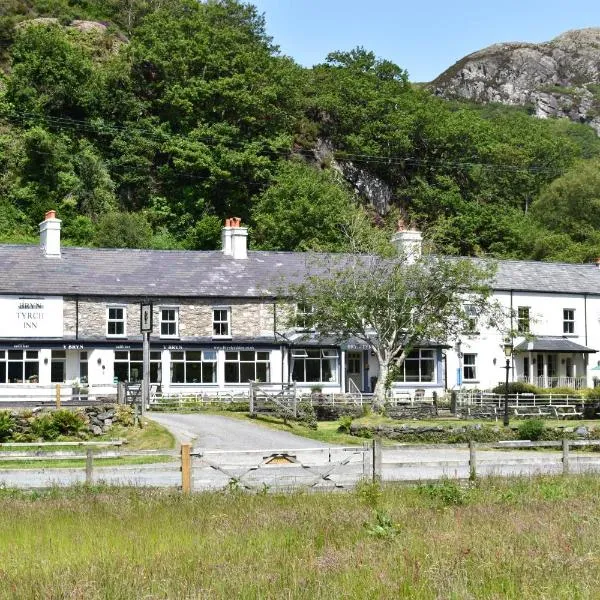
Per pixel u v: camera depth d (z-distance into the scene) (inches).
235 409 1845.5
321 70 4608.8
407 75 4662.9
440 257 1854.1
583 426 1563.7
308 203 3029.0
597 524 638.5
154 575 490.6
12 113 3440.0
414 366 2261.3
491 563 504.4
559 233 3683.6
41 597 448.1
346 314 1781.5
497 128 4537.4
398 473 1020.5
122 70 3740.2
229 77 3703.3
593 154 5757.9
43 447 1327.5
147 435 1406.3
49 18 4360.2
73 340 2062.0
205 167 3457.2
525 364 2444.6
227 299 2182.6
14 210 3152.1
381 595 447.2
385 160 4109.3
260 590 461.1
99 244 3046.3
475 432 1518.2
